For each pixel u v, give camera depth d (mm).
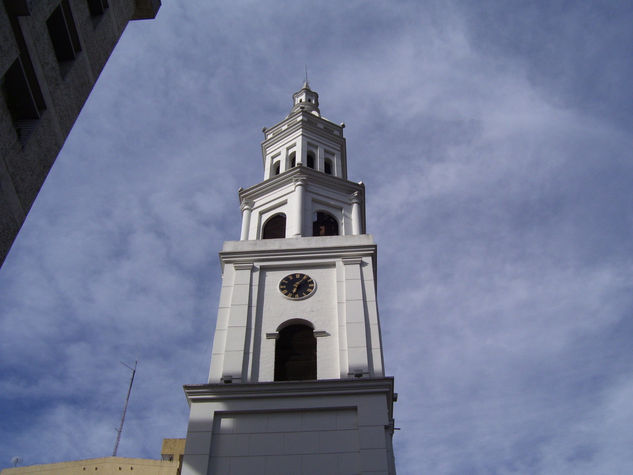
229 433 27594
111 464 43281
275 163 46281
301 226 38312
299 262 35500
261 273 35250
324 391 28531
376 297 33906
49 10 16844
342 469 26047
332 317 32719
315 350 31578
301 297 33719
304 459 26453
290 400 28484
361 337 31344
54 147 17328
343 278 34562
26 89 16109
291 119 48844
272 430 27578
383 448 26312
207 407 28406
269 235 39719
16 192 15562
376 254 36344
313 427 27562
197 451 26688
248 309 33188
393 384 28891
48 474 43906
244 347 31312
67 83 18016
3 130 15156
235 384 28922
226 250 36219
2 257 15000
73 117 18453
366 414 27609
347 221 40562
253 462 26453
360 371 29875
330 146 47062
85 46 19062
